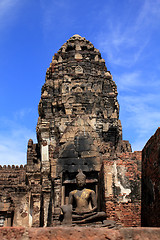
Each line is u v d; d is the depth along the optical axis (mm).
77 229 8086
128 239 7906
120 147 33344
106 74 34406
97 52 35812
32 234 8047
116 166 15312
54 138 29766
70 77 33188
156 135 13195
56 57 35625
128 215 14461
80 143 17391
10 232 8070
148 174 13883
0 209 32594
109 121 30797
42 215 28344
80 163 16922
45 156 29234
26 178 34062
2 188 33625
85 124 18125
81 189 13789
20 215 32812
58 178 21703
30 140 32594
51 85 33375
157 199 12430
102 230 8062
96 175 16766
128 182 15000
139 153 15648
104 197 14930
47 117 30906
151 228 8086
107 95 33000
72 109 31078
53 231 8078
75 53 34969
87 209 13086
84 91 31828
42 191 27969
